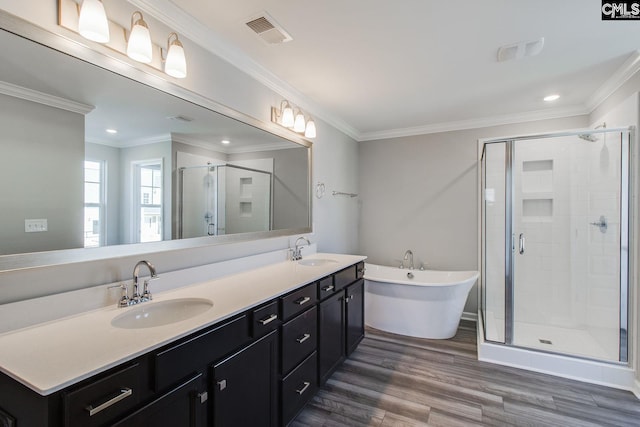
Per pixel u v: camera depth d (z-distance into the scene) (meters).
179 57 1.56
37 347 1.00
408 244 4.19
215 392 1.27
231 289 1.73
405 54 2.20
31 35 1.16
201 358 1.22
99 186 1.41
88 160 1.37
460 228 3.89
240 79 2.22
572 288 3.24
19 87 1.15
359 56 2.22
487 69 2.42
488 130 3.73
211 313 1.33
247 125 2.30
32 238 1.19
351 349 2.69
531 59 2.26
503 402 2.09
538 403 2.07
